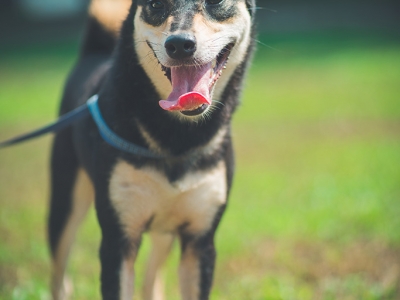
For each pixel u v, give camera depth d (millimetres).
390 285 3844
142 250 4645
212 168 3039
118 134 2963
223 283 4031
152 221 3123
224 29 2957
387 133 7852
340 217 4996
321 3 18812
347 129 8203
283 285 3889
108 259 2971
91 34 4098
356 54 14164
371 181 5805
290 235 4734
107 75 3236
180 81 2867
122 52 3041
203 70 2904
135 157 2943
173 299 3928
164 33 2824
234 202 5520
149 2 2926
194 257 3109
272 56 14625
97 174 3037
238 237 4703
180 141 2947
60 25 19250
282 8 18844
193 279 3094
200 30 2834
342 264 4219
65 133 3609
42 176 6578
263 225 4922
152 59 2918
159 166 2963
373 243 4531
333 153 7027
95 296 3789
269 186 5898
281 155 7094
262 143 7664
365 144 7309
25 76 13070
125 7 4035
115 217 2979
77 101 3723
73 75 4023
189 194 3012
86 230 4926
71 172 3578
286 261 4293
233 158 3199
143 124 2943
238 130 8375
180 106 2709
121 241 2990
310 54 14586
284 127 8461
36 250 4414
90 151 3172
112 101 3025
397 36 16047
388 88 10711
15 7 19688
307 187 5828
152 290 3703
